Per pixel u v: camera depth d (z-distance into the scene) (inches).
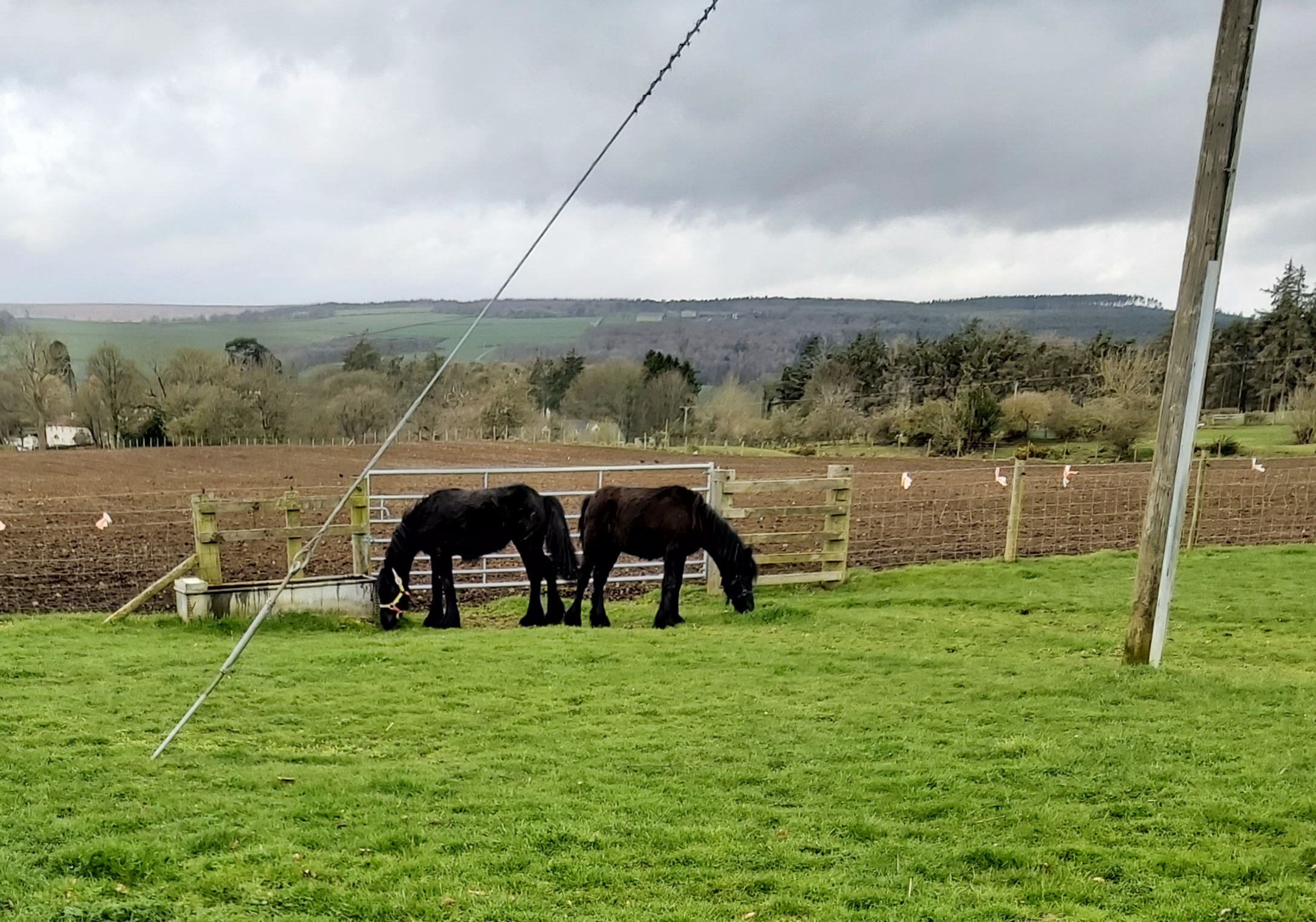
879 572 593.3
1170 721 276.7
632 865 182.1
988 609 486.3
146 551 623.8
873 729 275.4
